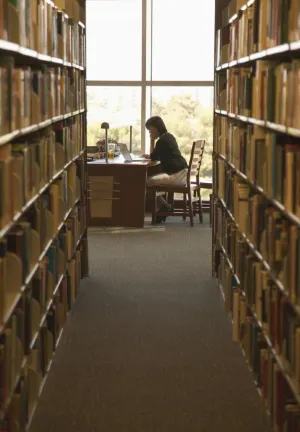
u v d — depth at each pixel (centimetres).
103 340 489
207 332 508
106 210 896
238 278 488
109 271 682
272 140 354
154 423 364
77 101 586
